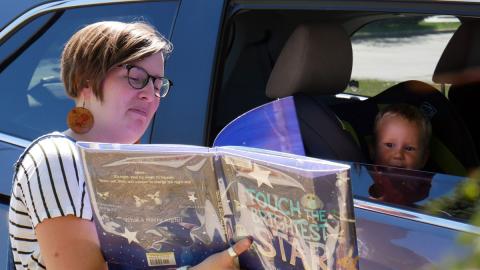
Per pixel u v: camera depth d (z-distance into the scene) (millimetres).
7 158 2814
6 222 2715
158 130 2412
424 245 1841
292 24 2719
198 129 2336
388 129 2494
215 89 2363
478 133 2795
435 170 2496
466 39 2811
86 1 2811
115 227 1589
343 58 2678
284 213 1432
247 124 2320
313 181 1357
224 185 1521
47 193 1592
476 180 2012
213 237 1566
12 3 3068
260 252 1530
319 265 1420
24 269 1718
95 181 1551
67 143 1655
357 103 2754
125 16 2662
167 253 1602
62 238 1588
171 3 2547
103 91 1729
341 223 1373
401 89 2832
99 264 1618
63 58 1768
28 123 2877
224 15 2412
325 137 2375
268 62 2744
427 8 2059
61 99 2826
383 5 2131
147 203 1557
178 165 1521
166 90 1962
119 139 1768
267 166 1415
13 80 3000
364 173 2174
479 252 1444
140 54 1721
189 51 2424
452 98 2883
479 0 1972
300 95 2498
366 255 1923
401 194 2025
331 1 2227
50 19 2934
